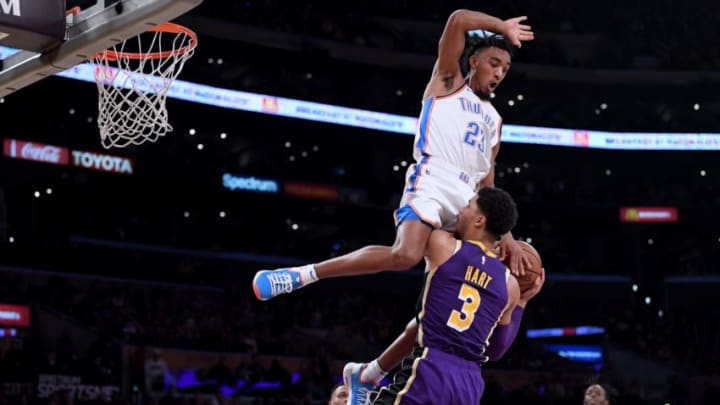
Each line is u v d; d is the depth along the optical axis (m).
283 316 26.98
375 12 33.34
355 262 4.25
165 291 26.75
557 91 32.84
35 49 5.68
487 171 4.68
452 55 4.53
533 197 33.12
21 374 18.47
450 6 34.03
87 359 19.62
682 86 32.91
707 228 33.22
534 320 31.22
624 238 35.56
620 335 30.27
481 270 4.18
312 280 4.29
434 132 4.51
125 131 6.43
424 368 4.09
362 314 29.28
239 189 28.84
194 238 31.19
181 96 26.36
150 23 5.29
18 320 21.66
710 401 26.62
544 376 24.91
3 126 26.11
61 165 25.19
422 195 4.40
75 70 24.14
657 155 33.19
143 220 29.92
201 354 22.03
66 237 27.19
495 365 25.94
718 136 32.97
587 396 7.11
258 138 29.72
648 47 34.56
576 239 35.97
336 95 29.61
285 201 29.83
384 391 4.19
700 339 30.08
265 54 28.41
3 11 5.32
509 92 32.62
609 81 32.69
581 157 33.09
